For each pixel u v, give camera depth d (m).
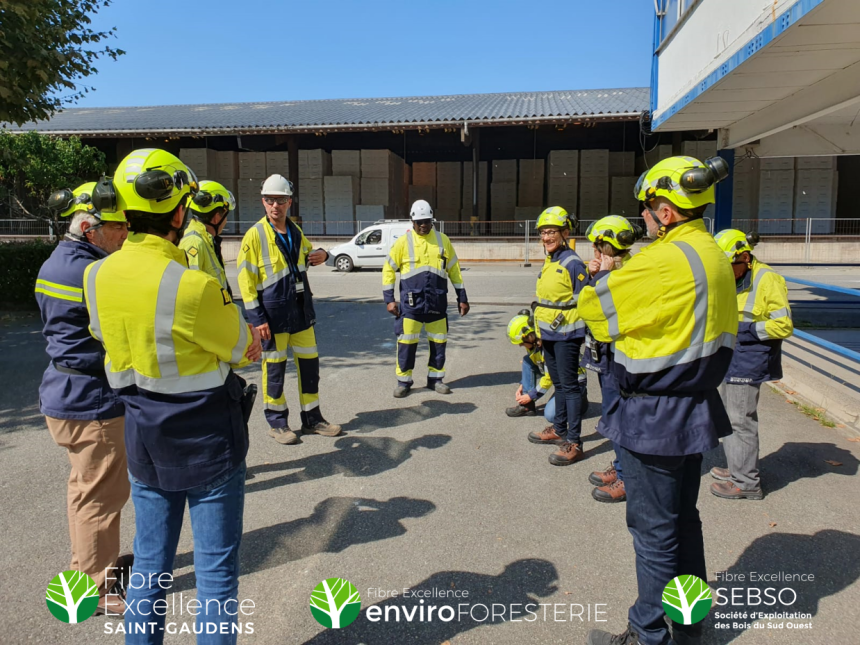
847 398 5.13
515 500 3.81
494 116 21.17
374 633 2.62
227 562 2.13
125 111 29.55
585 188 23.36
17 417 5.34
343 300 12.95
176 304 1.97
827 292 13.14
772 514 3.57
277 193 4.55
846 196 23.59
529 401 5.36
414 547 3.28
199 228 3.71
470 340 8.70
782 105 7.18
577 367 4.28
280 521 3.57
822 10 4.30
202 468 2.05
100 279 2.03
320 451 4.63
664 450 2.16
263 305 4.60
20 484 4.02
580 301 2.34
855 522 3.46
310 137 25.72
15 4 7.93
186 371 2.02
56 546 3.28
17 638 2.59
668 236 2.30
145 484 2.12
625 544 3.29
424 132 23.67
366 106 26.98
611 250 3.18
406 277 5.86
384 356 7.77
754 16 5.34
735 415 3.71
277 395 4.76
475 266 20.94
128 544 3.30
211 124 23.22
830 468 4.18
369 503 3.79
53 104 9.80
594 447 4.68
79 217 2.66
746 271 3.61
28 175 16.95
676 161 2.26
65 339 2.60
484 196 26.05
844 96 5.85
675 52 7.88
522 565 3.11
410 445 4.74
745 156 8.87
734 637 2.57
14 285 11.02
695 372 2.14
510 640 2.57
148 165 2.04
